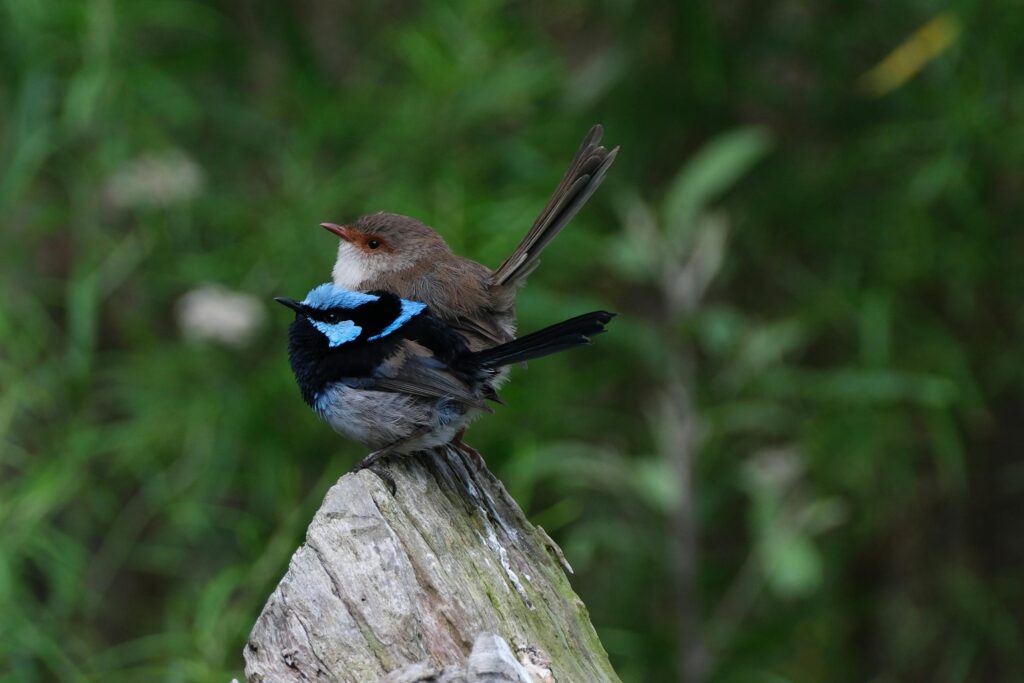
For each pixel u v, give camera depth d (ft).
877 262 42.42
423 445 23.08
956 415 44.42
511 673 17.26
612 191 44.19
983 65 40.29
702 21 41.88
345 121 42.42
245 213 41.32
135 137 40.83
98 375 41.86
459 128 41.22
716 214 40.42
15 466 39.58
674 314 38.11
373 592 18.21
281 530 35.40
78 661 39.29
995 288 43.52
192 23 43.04
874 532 46.93
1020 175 42.73
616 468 37.24
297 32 43.93
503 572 20.26
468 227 37.86
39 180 44.09
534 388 39.37
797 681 47.42
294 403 39.93
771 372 40.01
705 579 43.34
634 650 40.04
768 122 46.73
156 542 45.83
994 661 45.96
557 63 43.65
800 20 44.93
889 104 44.01
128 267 39.81
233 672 36.35
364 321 23.67
